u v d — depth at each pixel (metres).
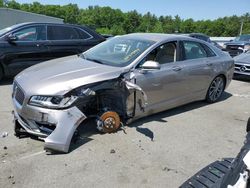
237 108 6.48
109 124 4.43
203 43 6.18
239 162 1.85
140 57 4.75
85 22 91.69
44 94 3.83
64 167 3.58
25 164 3.59
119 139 4.38
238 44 16.66
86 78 4.08
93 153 3.93
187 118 5.55
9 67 7.44
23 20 24.31
